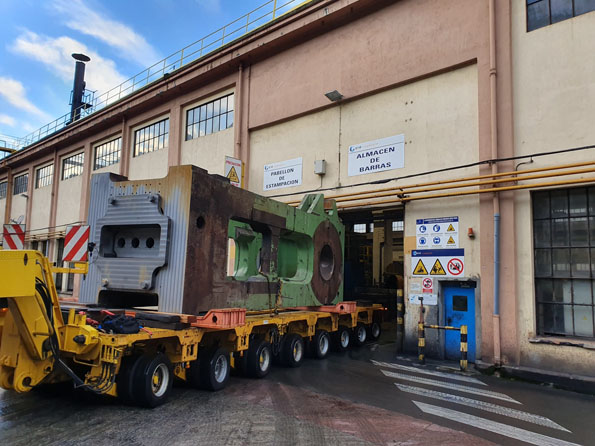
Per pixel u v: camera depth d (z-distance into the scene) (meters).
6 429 4.63
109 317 5.68
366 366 8.75
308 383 7.16
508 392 7.12
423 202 10.09
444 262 9.59
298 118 13.00
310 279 9.45
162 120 17.92
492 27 9.17
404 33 10.78
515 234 8.59
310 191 12.37
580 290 8.08
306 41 12.90
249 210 7.57
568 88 8.30
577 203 8.23
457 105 9.84
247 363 7.28
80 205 21.59
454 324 9.56
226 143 14.89
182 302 6.02
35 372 4.67
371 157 11.18
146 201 6.48
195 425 4.88
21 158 26.84
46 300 4.68
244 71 14.46
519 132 8.76
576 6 8.43
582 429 5.36
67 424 4.80
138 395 5.29
